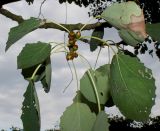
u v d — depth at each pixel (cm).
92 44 35
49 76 28
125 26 27
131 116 26
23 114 27
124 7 27
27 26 26
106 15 28
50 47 27
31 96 27
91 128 27
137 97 26
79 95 29
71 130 27
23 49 27
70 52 29
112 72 27
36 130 27
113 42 29
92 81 28
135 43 27
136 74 26
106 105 29
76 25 38
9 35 26
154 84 26
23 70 30
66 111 27
